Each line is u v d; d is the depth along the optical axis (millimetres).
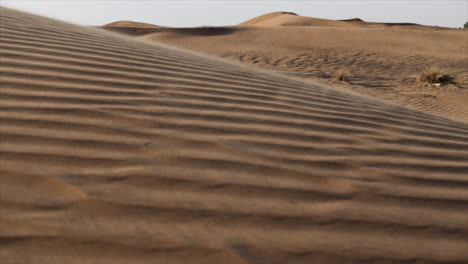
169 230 1406
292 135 2535
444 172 2227
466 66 15414
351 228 1539
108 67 3594
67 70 3244
